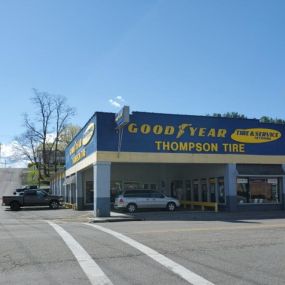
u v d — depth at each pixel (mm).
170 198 32938
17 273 9289
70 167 43531
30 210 39469
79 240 14094
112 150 28203
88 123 31562
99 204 27578
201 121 30312
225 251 11609
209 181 33938
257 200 31406
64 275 9023
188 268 9523
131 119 28766
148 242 13383
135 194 32250
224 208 31234
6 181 104875
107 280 8547
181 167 39312
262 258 10602
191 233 15758
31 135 79250
